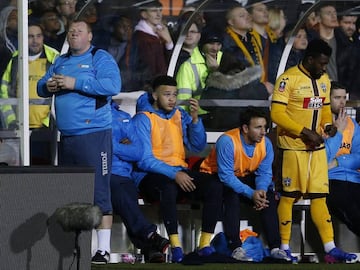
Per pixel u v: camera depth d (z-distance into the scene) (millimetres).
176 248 30531
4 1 30578
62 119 29266
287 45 34250
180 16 33812
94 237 31297
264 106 34281
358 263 31109
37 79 32781
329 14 34656
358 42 34969
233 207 30953
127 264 29656
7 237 26094
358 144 33125
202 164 31766
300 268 29391
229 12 33969
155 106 31844
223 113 34125
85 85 28953
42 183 26312
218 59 34031
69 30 29391
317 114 31375
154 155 31484
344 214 32594
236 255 30422
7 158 29469
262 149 31422
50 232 26453
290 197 31500
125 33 33594
